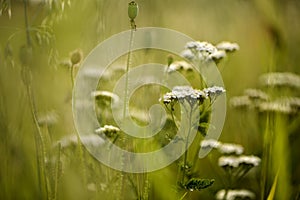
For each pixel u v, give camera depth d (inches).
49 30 42.0
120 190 40.1
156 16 51.8
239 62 60.6
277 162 46.6
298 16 64.5
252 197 45.8
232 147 46.4
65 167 42.7
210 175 47.6
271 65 53.1
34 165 44.4
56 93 44.3
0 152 44.1
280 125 47.8
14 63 42.6
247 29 63.5
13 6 43.9
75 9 42.7
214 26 64.1
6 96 44.9
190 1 61.4
